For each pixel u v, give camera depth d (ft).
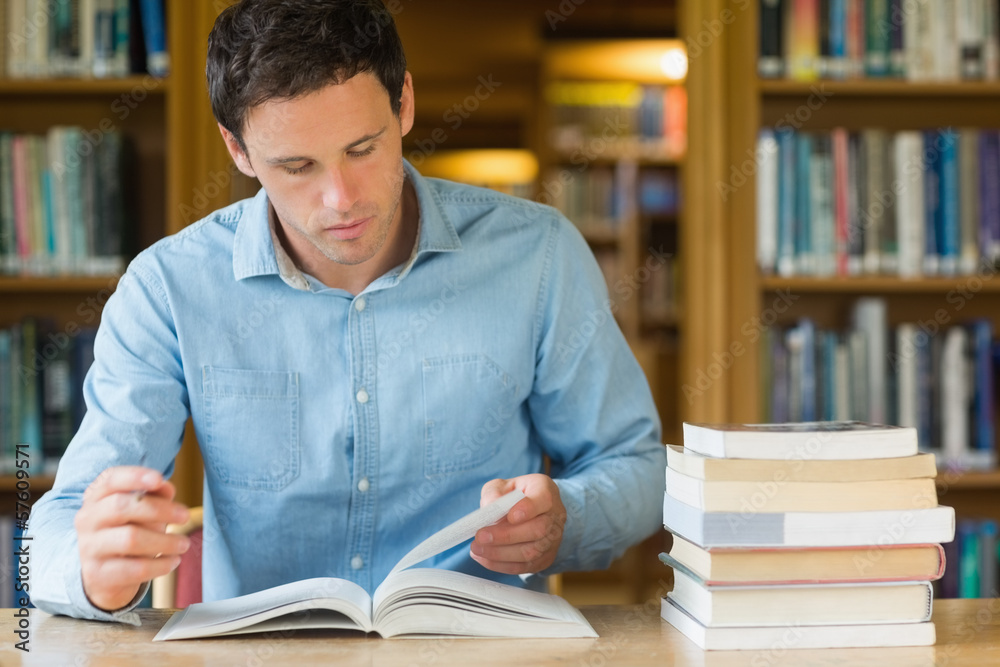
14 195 6.43
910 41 6.77
